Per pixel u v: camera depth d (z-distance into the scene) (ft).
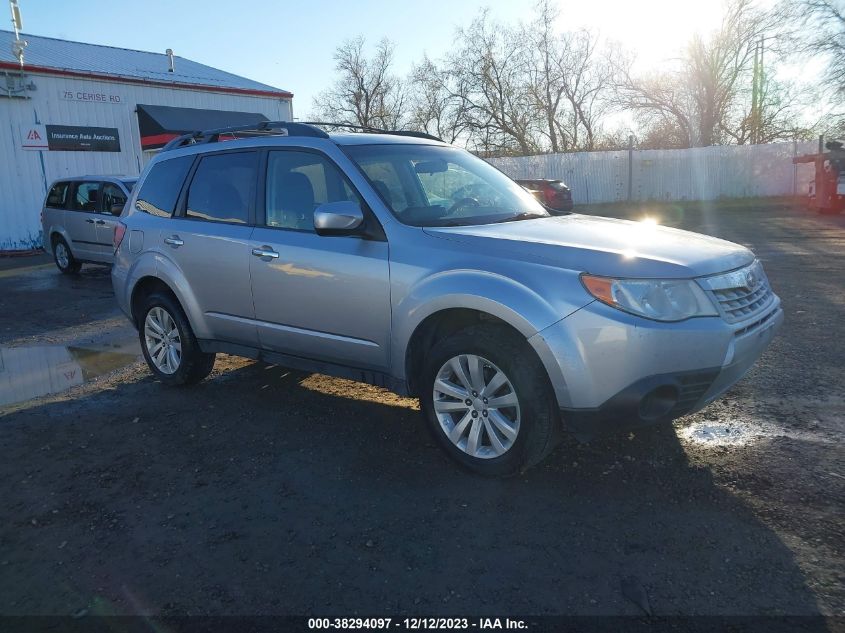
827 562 9.29
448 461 13.03
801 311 23.71
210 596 9.19
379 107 156.76
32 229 61.62
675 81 117.91
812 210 70.13
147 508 11.67
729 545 9.81
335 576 9.53
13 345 24.62
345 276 13.56
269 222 15.38
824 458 12.32
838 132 99.66
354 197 13.88
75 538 10.79
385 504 11.48
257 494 12.02
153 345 18.67
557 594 8.93
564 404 11.00
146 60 81.51
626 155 92.99
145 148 69.82
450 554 9.95
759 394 15.74
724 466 12.21
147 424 15.72
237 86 78.95
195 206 17.13
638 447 13.19
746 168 90.53
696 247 12.20
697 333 10.77
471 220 13.96
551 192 68.90
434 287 12.19
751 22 110.11
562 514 10.91
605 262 11.14
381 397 17.01
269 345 15.62
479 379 12.01
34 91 60.59
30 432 15.49
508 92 130.31
